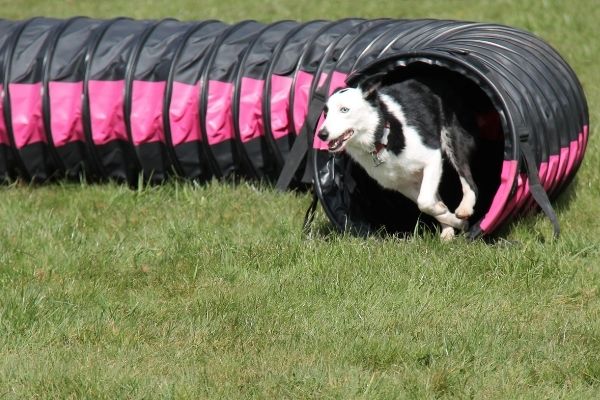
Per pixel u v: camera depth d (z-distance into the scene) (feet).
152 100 44.73
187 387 24.77
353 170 37.58
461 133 36.17
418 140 35.01
